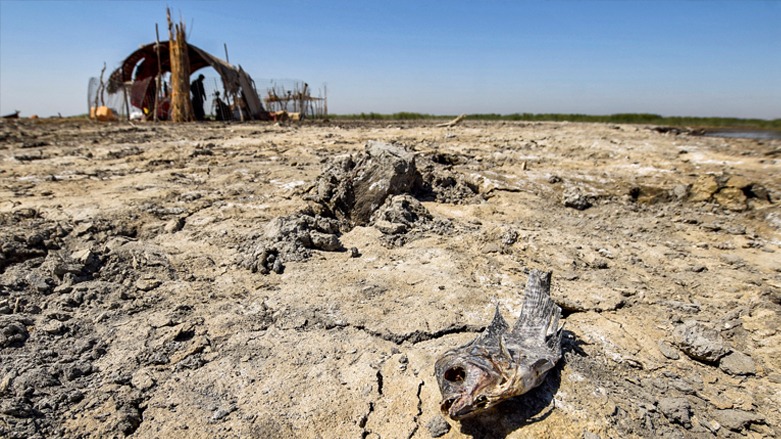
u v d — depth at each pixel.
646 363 2.34
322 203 4.25
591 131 11.22
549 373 2.13
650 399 2.07
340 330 2.46
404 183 4.34
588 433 1.81
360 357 2.25
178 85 14.71
